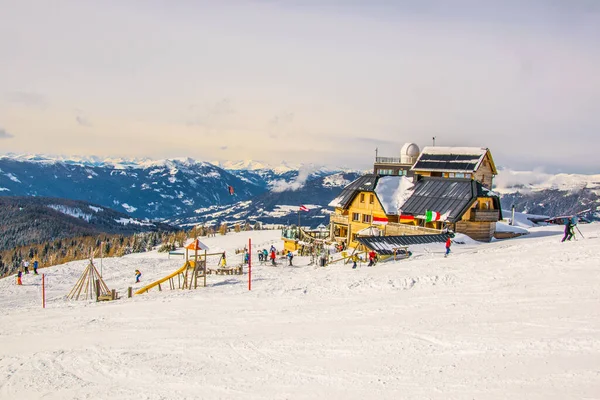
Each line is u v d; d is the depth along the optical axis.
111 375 19.55
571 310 21.38
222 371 18.83
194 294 36.94
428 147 75.00
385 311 25.69
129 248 100.38
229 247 88.12
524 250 37.72
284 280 39.69
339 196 72.31
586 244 35.03
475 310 23.59
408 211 61.16
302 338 22.06
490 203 59.06
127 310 32.59
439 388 15.18
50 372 20.47
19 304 42.34
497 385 14.77
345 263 48.19
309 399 15.53
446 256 41.88
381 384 16.06
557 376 14.81
